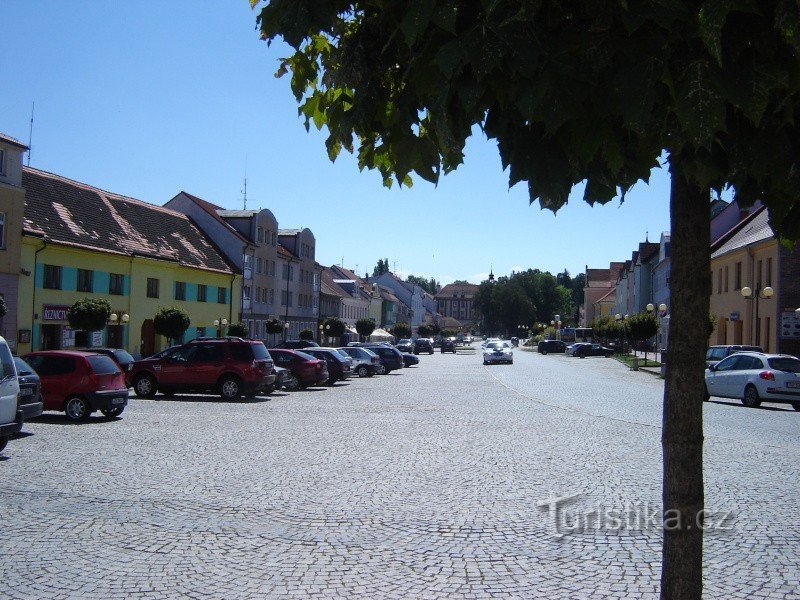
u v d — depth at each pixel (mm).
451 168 3055
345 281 100750
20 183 30547
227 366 23484
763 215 42438
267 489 9188
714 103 2129
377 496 8820
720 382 23719
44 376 17000
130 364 26016
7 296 29828
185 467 10742
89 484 9438
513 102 2436
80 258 35250
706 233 2703
